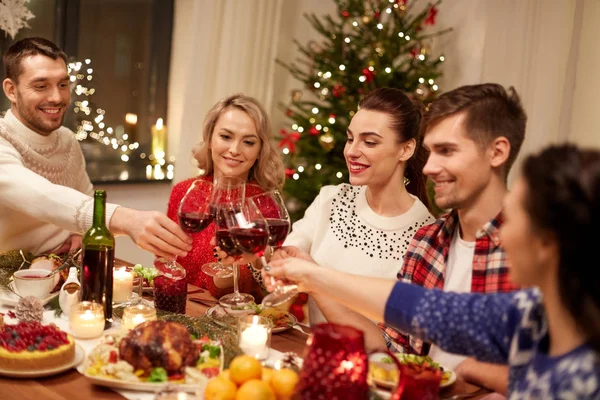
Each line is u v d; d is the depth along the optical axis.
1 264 2.04
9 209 2.38
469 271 1.73
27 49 2.45
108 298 1.70
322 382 1.14
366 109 2.08
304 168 4.27
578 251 0.84
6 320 1.66
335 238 2.22
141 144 4.60
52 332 1.47
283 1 4.90
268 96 4.66
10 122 2.50
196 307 1.97
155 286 1.85
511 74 4.09
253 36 4.48
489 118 1.56
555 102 3.99
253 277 2.24
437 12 4.34
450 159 1.59
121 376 1.35
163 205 4.64
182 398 1.18
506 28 4.09
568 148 0.90
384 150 2.06
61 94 2.53
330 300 1.80
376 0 4.28
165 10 4.56
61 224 2.06
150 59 4.58
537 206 0.88
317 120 4.06
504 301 1.20
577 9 3.97
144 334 1.38
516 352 1.08
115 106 4.44
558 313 0.92
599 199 0.83
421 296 1.30
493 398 1.40
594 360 0.86
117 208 1.90
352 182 2.11
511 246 0.94
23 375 1.38
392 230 2.16
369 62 3.95
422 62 4.05
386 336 1.85
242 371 1.22
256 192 2.49
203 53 4.27
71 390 1.35
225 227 1.62
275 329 1.77
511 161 1.62
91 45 4.27
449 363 1.71
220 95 4.38
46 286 1.83
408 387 1.21
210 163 2.62
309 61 5.05
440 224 1.84
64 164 2.71
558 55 3.96
